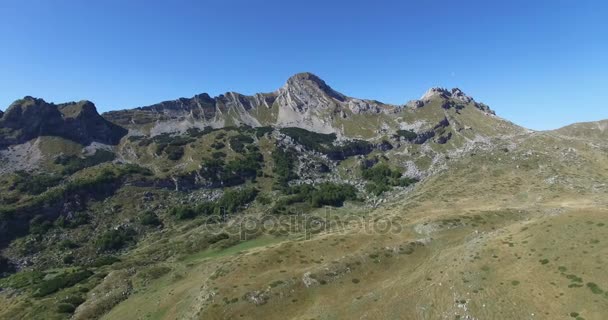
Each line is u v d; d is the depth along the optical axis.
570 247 81.62
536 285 74.38
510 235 94.75
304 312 84.19
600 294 67.50
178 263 131.75
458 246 101.38
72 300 108.69
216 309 85.38
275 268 101.00
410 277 90.81
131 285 114.00
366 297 85.38
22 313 107.12
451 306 76.00
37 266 155.50
